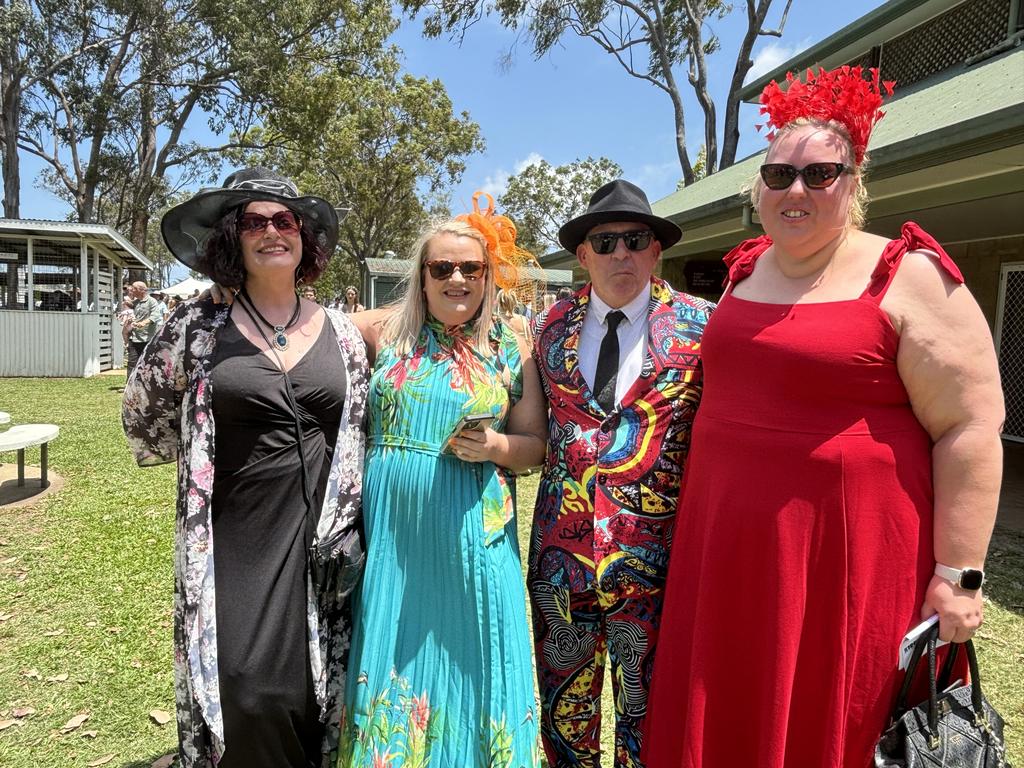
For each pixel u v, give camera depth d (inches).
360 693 78.2
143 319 458.0
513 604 79.6
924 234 64.6
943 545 63.8
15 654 129.8
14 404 444.5
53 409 425.7
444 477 79.3
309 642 77.2
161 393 78.0
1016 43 305.9
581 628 83.6
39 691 118.3
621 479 79.4
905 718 62.2
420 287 85.5
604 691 122.5
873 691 64.7
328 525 78.0
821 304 66.9
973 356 62.2
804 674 66.6
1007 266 357.7
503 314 91.9
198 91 919.0
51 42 831.1
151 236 1887.3
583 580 80.4
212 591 73.2
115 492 242.2
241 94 902.4
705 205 283.0
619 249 81.3
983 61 324.2
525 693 79.3
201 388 74.7
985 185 192.5
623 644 81.3
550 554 83.5
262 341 78.0
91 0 830.5
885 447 64.7
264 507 75.9
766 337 67.9
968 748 61.3
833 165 65.5
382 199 1289.4
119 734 107.3
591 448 80.7
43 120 947.3
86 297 626.2
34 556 179.5
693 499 74.5
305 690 76.8
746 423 69.6
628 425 80.0
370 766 76.0
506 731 76.4
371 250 1370.6
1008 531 206.1
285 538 76.2
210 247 77.4
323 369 79.4
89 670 124.8
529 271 93.3
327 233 86.7
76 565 173.5
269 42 847.7
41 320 614.9
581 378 82.7
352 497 80.7
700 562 72.5
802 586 66.0
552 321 88.8
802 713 66.9
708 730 70.1
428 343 84.7
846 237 69.4
